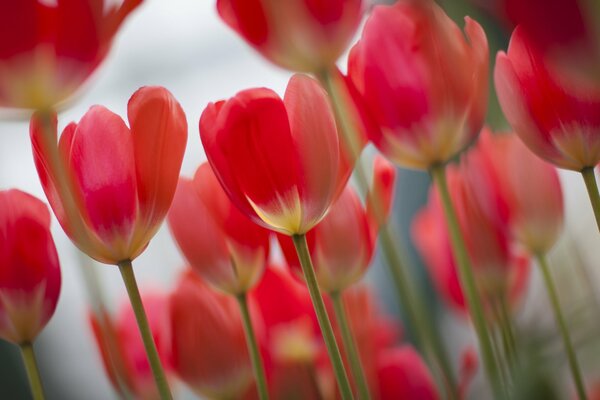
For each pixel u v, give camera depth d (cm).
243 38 76
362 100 73
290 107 69
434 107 72
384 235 76
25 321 73
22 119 71
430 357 77
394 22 72
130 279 70
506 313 77
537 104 69
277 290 78
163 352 77
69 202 70
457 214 78
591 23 66
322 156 69
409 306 76
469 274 73
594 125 69
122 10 71
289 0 75
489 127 80
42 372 156
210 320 75
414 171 150
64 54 70
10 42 69
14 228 73
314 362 78
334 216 74
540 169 77
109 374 77
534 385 66
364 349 79
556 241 77
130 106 70
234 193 70
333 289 75
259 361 74
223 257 74
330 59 76
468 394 77
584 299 72
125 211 70
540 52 67
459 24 75
